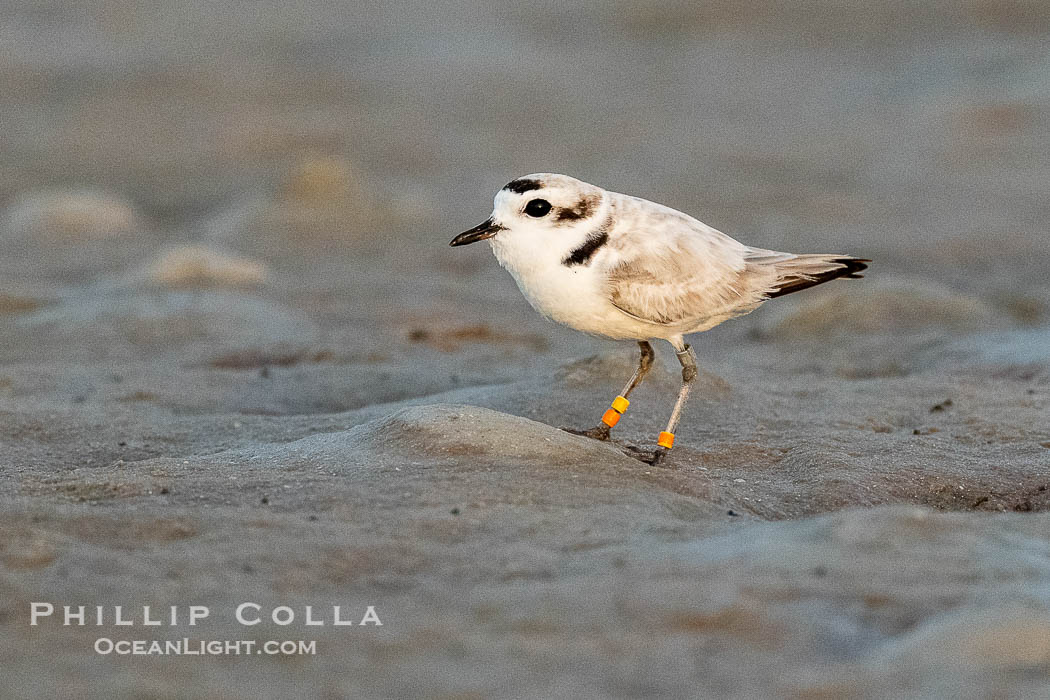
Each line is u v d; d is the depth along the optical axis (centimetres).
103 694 536
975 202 2623
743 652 570
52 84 4034
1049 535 721
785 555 667
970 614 576
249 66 4291
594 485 836
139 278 1856
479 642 583
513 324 1688
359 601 641
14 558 692
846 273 946
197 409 1172
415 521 756
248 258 2172
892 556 663
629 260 880
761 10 4994
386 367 1352
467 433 898
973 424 1081
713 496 870
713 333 1730
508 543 722
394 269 2105
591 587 636
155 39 4734
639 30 4912
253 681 548
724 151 3209
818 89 3984
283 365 1409
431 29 4919
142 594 647
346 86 4041
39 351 1440
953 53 4238
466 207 2681
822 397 1166
